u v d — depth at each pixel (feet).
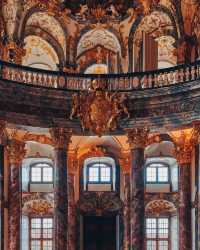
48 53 162.71
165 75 140.26
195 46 147.84
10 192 155.94
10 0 146.92
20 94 136.87
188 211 153.79
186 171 155.43
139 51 157.38
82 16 158.81
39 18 156.15
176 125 137.08
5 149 156.15
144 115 139.85
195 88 132.46
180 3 147.54
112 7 157.99
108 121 140.36
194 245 150.41
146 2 153.79
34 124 138.82
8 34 148.05
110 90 140.77
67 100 141.49
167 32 155.84
